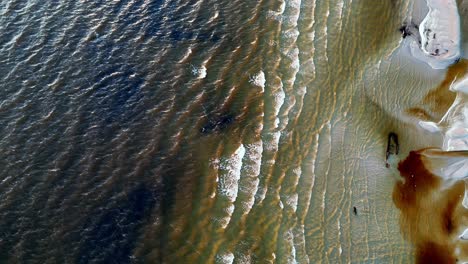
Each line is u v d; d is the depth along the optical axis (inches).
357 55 685.3
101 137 609.6
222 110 631.8
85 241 520.1
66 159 589.6
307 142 593.9
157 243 515.5
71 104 644.7
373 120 615.5
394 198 548.7
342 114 621.0
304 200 543.8
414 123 611.8
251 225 525.0
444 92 641.0
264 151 587.8
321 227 523.5
